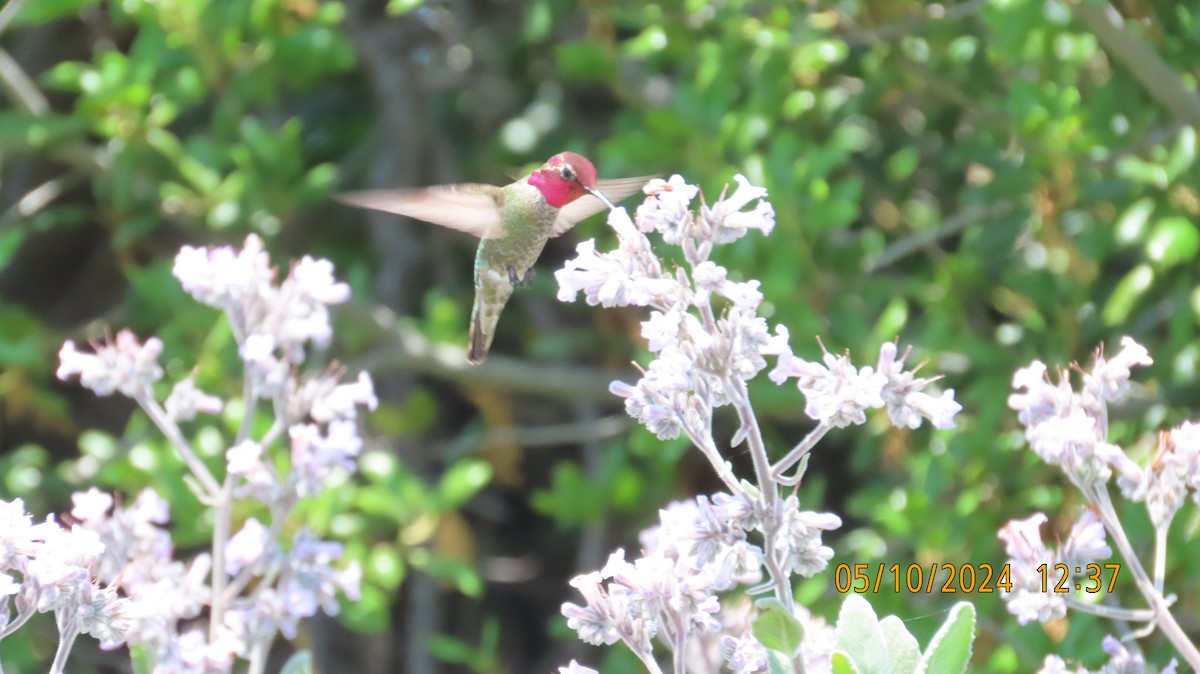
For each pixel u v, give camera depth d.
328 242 14.39
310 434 6.28
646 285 4.50
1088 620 8.27
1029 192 10.14
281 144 11.73
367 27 14.71
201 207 11.78
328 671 14.01
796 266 9.87
